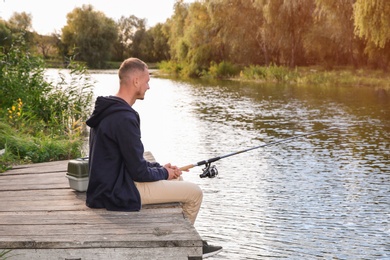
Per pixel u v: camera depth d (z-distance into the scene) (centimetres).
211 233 745
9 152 757
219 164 1189
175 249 389
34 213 461
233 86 3750
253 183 1016
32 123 1059
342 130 1648
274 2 4381
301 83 3884
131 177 447
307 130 1670
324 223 786
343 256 664
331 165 1164
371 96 2752
